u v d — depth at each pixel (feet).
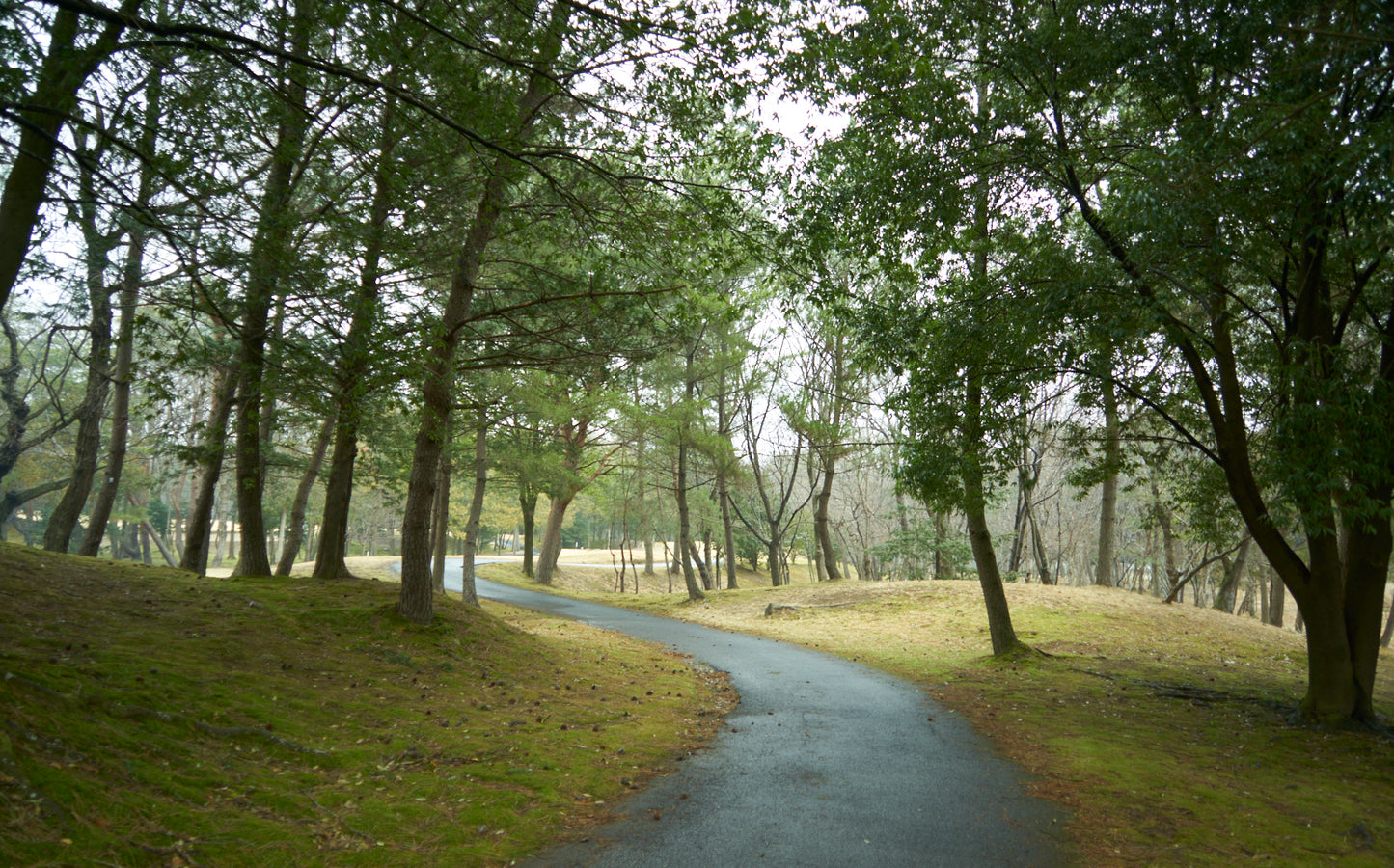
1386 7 22.63
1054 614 66.59
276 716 23.34
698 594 95.30
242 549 48.06
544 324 48.24
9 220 20.31
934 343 38.47
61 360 88.07
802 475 157.79
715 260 30.55
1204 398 34.83
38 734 16.85
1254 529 34.53
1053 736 30.86
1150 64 30.81
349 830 17.19
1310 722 33.78
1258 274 33.88
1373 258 28.32
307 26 23.98
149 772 17.47
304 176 41.06
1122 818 20.70
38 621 25.70
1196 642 59.57
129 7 21.40
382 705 27.58
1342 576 36.11
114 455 58.44
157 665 24.16
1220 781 25.07
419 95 25.26
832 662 51.26
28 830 13.75
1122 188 28.17
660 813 20.13
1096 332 31.22
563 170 34.27
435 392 40.22
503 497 153.07
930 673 46.96
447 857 16.44
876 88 28.25
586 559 200.85
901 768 25.35
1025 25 32.65
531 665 40.09
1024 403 37.73
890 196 36.29
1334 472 27.35
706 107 29.60
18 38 19.65
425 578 40.65
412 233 35.86
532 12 24.02
